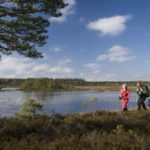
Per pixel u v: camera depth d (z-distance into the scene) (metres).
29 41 14.16
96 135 9.75
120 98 20.83
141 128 12.91
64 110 36.69
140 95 21.28
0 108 39.34
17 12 13.16
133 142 9.34
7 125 10.36
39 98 62.44
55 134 9.87
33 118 12.40
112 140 9.34
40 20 13.80
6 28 13.58
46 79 134.12
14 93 90.81
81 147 8.38
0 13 13.16
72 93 91.50
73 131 10.45
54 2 13.32
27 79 133.50
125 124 13.16
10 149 8.11
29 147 8.28
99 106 41.78
